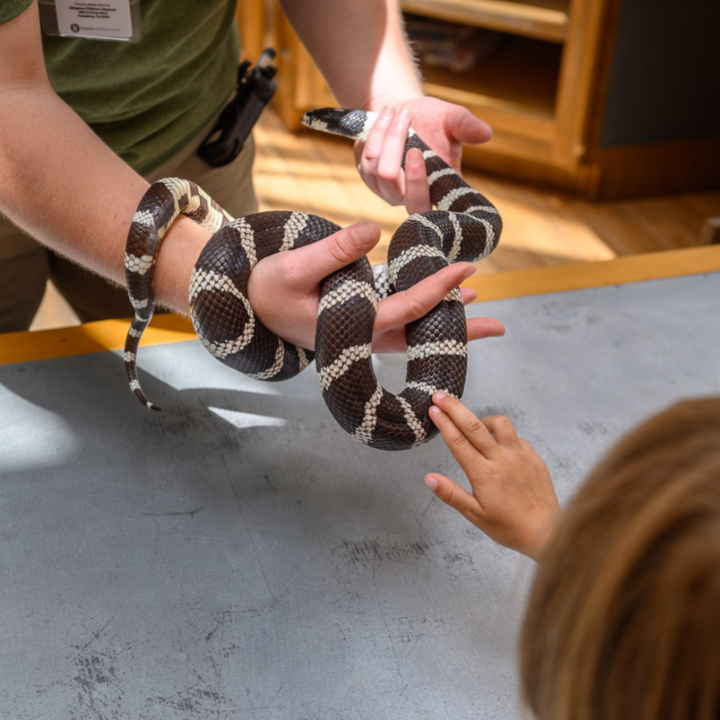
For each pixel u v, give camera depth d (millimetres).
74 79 1669
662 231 4387
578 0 4035
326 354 1205
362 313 1202
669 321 1839
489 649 1143
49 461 1426
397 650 1136
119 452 1453
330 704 1062
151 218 1249
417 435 1239
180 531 1311
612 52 4109
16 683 1070
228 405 1574
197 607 1187
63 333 1732
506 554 1299
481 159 4844
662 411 611
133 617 1167
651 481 558
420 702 1069
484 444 1188
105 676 1084
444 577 1254
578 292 1929
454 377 1275
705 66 4293
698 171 4664
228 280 1208
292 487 1406
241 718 1040
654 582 512
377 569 1263
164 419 1530
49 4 1488
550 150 4523
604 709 555
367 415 1209
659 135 4477
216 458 1455
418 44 4801
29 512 1327
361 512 1364
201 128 2096
